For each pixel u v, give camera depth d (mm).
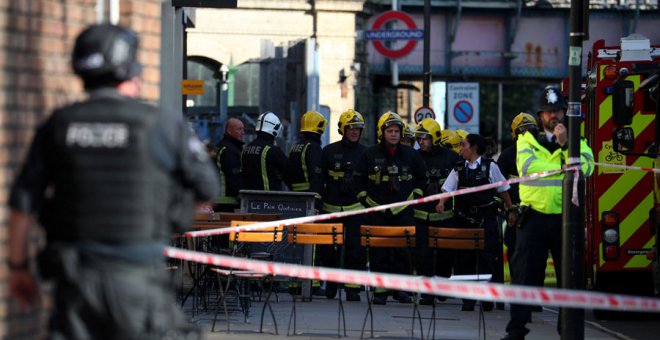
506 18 84062
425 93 63344
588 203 35500
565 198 24984
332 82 78000
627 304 19062
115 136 13711
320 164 38219
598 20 84625
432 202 37656
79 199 13680
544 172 25781
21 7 16656
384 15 70875
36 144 13906
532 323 33094
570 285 24906
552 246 26125
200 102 77625
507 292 18891
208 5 36188
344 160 37812
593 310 35094
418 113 62781
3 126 16219
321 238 31516
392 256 36875
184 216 14281
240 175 40438
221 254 32594
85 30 14148
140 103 14023
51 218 13898
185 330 14477
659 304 19172
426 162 38500
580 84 24953
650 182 34531
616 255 34531
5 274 16375
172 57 30391
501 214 39000
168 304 14008
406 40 67812
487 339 28641
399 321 32156
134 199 13680
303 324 30719
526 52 84312
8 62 16297
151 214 13797
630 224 34594
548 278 38031
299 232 31641
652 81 31281
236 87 77438
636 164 34594
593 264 34938
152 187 13797
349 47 78250
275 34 77438
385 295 36688
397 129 36188
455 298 40000
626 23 84562
